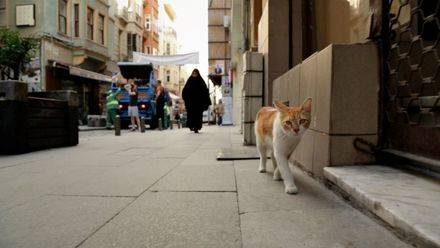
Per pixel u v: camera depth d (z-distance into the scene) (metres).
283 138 3.63
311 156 4.26
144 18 47.81
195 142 9.19
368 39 3.89
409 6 3.40
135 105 15.96
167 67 66.00
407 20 3.43
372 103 3.71
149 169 5.02
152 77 20.25
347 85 3.69
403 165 3.60
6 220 2.80
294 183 3.91
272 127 3.97
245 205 3.12
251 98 7.82
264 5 8.43
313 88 4.23
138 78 20.08
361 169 3.51
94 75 24.89
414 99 3.32
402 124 3.50
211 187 3.81
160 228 2.58
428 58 3.15
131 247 2.26
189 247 2.24
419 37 3.24
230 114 24.14
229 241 2.32
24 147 7.03
